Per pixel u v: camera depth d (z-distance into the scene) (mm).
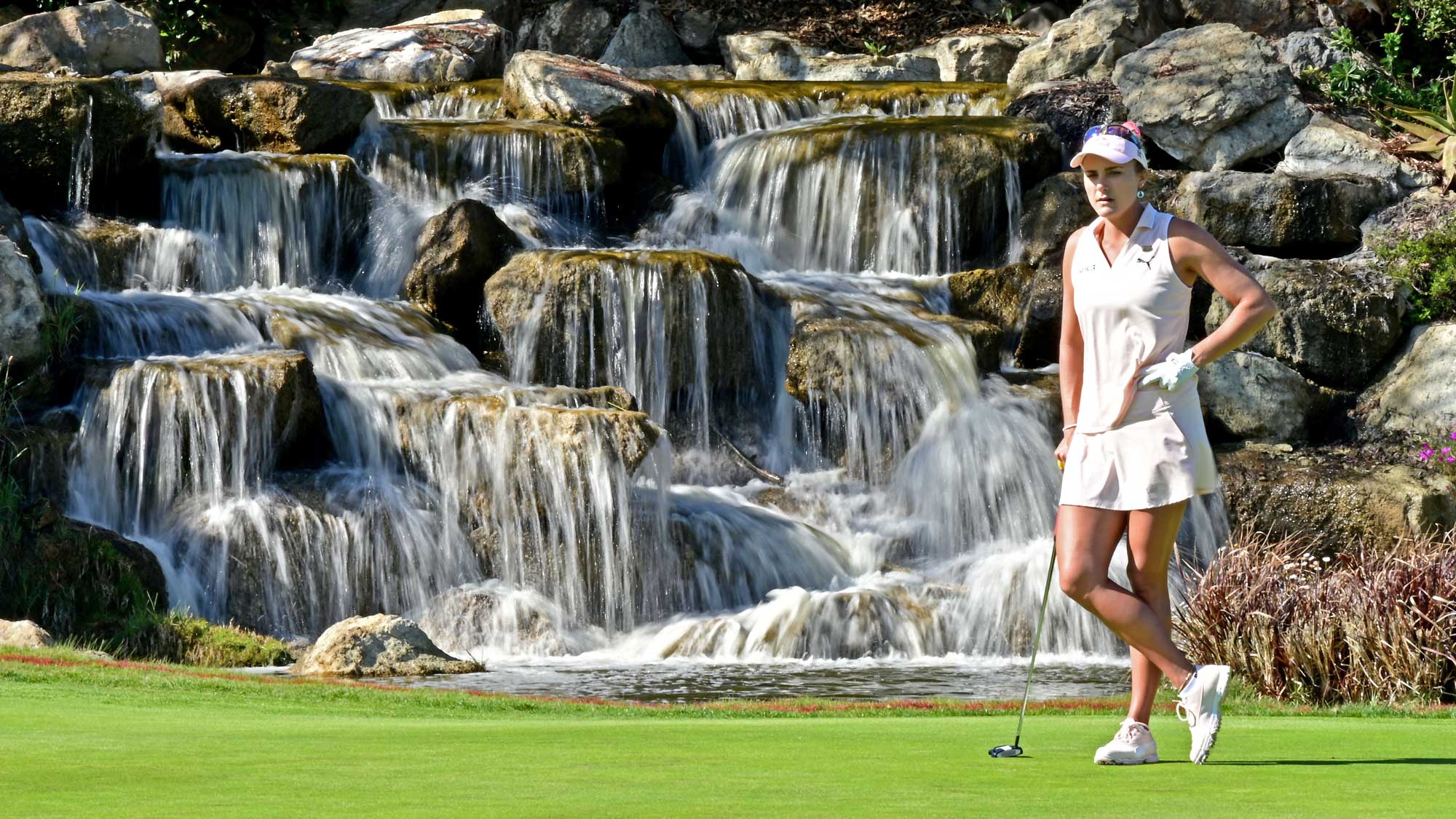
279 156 72000
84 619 46688
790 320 67812
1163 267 18188
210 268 68375
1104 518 18125
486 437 54625
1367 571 37875
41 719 20609
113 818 11758
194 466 52906
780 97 87000
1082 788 14023
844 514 61781
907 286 72812
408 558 52781
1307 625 36156
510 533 53938
